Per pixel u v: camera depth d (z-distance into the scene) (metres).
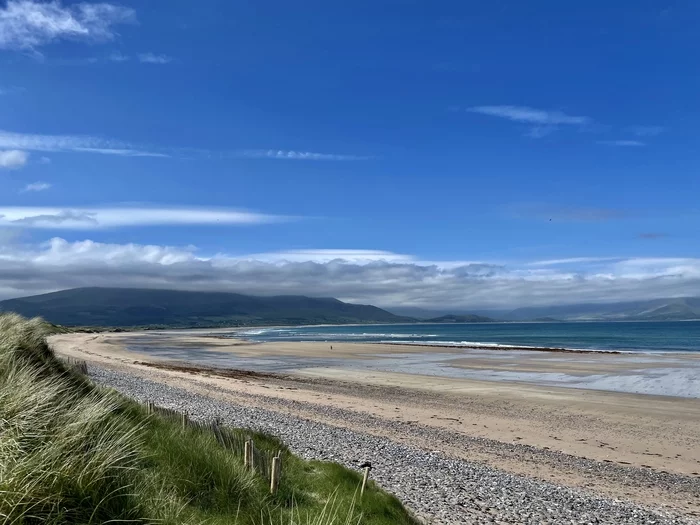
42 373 9.52
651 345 78.75
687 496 14.13
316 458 14.05
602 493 13.96
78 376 11.92
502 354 61.25
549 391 32.06
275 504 7.61
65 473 4.69
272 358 58.34
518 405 27.34
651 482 15.30
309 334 159.50
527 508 11.78
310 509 7.74
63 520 4.36
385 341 101.69
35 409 5.41
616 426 22.62
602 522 11.30
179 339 116.88
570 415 24.89
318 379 37.94
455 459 16.67
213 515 6.29
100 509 4.72
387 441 18.41
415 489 12.48
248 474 7.86
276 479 7.94
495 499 12.28
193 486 6.79
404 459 15.62
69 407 6.66
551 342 89.88
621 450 18.98
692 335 113.94
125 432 6.59
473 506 11.55
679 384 34.59
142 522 4.92
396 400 28.59
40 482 4.46
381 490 10.76
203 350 74.31
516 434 21.16
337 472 10.59
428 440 19.44
